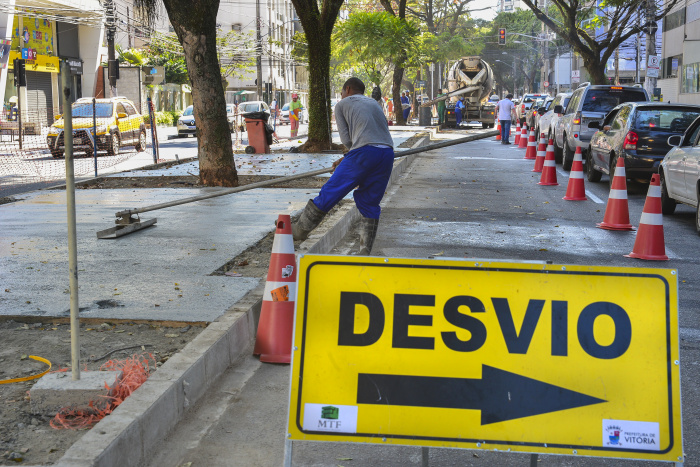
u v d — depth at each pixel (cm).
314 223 677
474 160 2208
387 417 305
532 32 9944
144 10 1377
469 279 311
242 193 1267
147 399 369
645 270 306
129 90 3984
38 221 982
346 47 3872
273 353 493
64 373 394
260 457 361
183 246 789
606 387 301
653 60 3116
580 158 1322
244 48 6406
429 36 5356
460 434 302
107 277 645
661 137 1356
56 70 4425
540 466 357
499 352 306
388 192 1407
